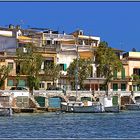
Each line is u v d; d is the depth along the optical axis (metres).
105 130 68.50
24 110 101.56
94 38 143.12
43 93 106.75
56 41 132.62
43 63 117.00
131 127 73.31
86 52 126.06
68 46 125.38
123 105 117.94
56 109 104.69
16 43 122.62
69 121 83.12
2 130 67.38
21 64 110.00
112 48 133.38
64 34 138.50
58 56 120.50
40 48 118.19
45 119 86.81
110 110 107.12
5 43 123.12
